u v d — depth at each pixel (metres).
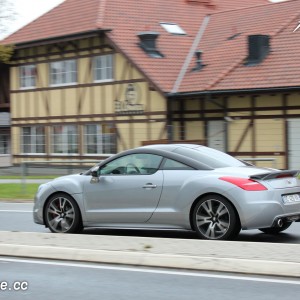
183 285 7.30
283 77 24.84
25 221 13.74
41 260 8.97
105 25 29.75
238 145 26.64
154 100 28.47
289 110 25.19
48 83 33.25
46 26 33.50
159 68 28.39
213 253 8.48
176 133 28.69
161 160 10.32
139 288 7.23
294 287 7.08
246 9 31.56
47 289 7.30
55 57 32.84
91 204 10.68
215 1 35.69
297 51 25.91
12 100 35.31
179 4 33.22
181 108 28.62
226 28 30.80
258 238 10.57
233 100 26.81
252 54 26.70
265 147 25.89
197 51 28.56
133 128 29.36
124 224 10.42
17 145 35.16
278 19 29.06
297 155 25.05
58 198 10.99
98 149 31.02
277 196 9.57
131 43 29.23
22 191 20.41
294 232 11.20
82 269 8.30
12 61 35.03
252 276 7.65
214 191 9.59
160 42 29.98
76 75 31.84
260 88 24.97
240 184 9.48
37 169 24.06
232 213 9.49
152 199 10.15
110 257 8.65
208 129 27.75
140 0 32.12
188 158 10.16
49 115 33.28
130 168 10.53
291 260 7.89
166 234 11.15
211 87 26.38
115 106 30.00
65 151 32.59
